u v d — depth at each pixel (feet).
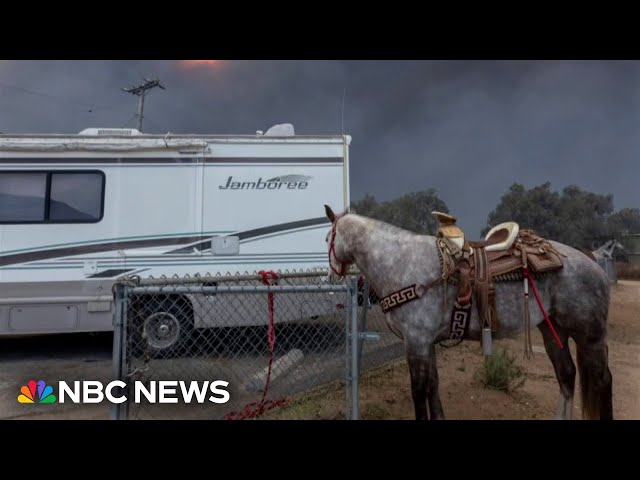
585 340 8.86
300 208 17.58
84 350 19.16
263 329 15.05
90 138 16.98
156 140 17.01
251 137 17.54
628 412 11.77
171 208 17.06
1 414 11.62
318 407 11.12
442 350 17.83
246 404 10.96
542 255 8.82
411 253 9.14
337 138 17.95
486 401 12.30
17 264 16.42
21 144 16.60
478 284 8.47
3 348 19.53
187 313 15.92
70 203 16.80
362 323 10.40
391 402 11.93
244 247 17.24
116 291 7.62
